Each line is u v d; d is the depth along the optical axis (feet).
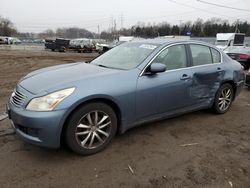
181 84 13.58
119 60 13.71
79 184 9.20
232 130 14.47
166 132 13.79
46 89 10.24
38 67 43.86
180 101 13.85
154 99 12.58
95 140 11.37
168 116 13.78
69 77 11.22
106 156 11.11
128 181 9.46
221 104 16.79
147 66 12.50
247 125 15.31
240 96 23.00
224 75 16.12
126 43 15.78
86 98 10.31
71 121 10.25
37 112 9.77
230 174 10.07
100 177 9.64
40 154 11.05
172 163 10.74
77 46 110.11
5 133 12.85
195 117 16.31
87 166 10.31
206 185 9.36
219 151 11.93
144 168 10.31
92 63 14.57
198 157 11.30
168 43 13.85
